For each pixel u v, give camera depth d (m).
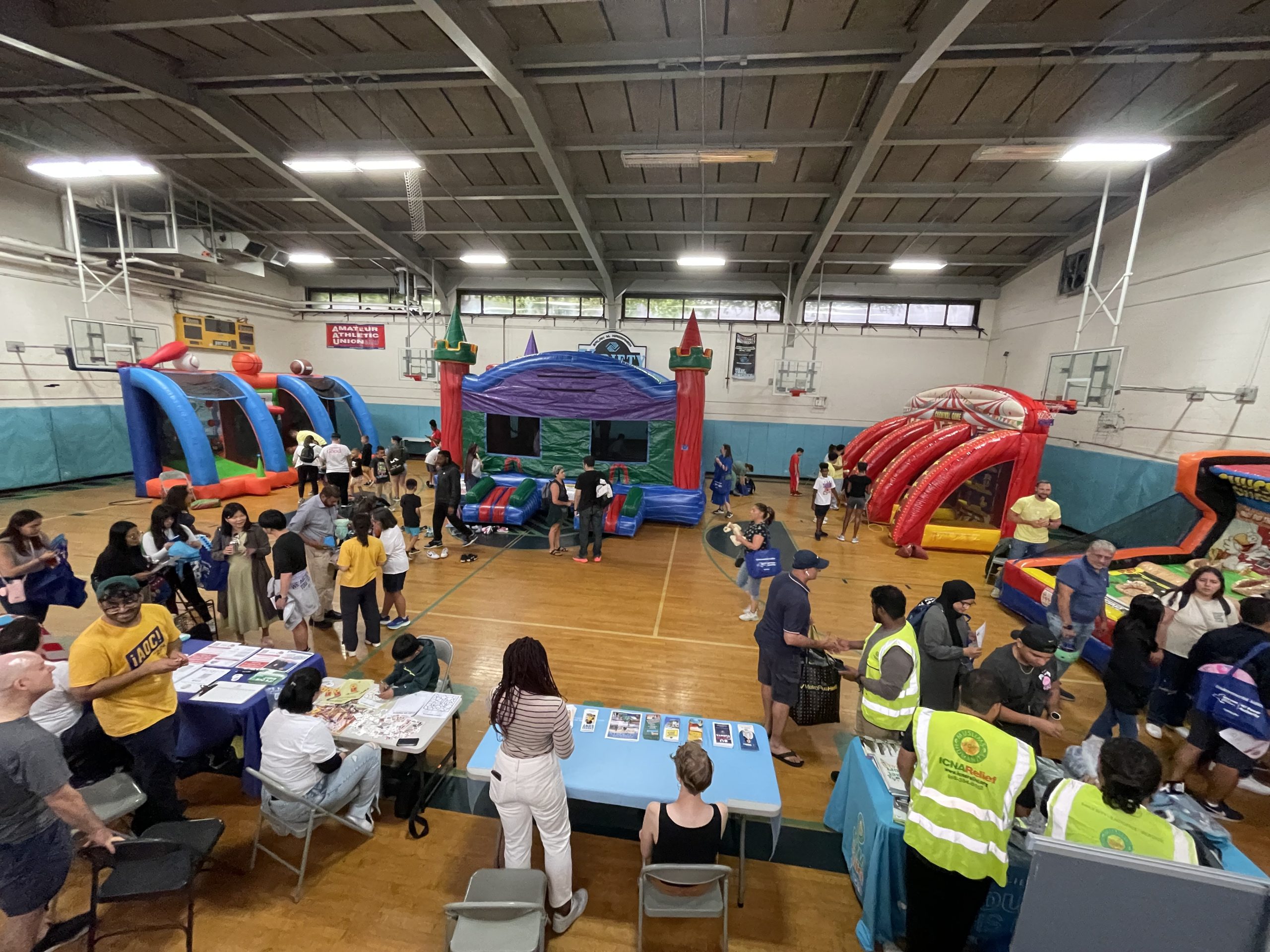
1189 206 9.12
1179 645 4.34
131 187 12.05
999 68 7.15
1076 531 11.53
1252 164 7.99
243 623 4.95
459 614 6.55
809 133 8.90
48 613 5.98
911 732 2.68
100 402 13.21
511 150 9.55
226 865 3.10
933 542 9.73
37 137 9.92
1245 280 8.07
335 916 2.81
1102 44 6.54
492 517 10.22
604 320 17.39
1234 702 3.51
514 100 7.71
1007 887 2.61
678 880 2.34
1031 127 8.42
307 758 2.93
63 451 12.34
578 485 8.55
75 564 7.40
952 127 8.52
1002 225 12.17
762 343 17.00
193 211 13.09
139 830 3.18
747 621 6.65
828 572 8.62
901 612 3.22
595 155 9.98
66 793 2.20
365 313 18.61
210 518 10.27
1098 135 8.33
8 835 2.16
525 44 7.29
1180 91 7.56
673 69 7.41
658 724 3.41
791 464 14.11
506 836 2.65
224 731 3.67
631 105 8.48
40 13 6.66
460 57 7.46
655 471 11.24
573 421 11.37
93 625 2.84
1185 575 6.21
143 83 7.64
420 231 10.47
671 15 6.70
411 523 8.45
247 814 3.47
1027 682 3.06
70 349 11.41
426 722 3.45
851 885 3.10
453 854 3.22
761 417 17.44
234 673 3.76
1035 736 3.03
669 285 16.95
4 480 11.34
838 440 17.14
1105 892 1.70
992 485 10.22
